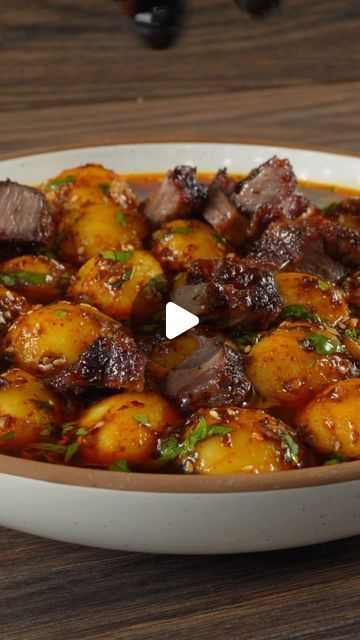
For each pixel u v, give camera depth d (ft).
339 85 3.34
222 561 1.65
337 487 1.51
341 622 1.56
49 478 1.50
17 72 3.30
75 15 3.32
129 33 3.35
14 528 1.63
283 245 2.05
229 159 2.46
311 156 2.43
